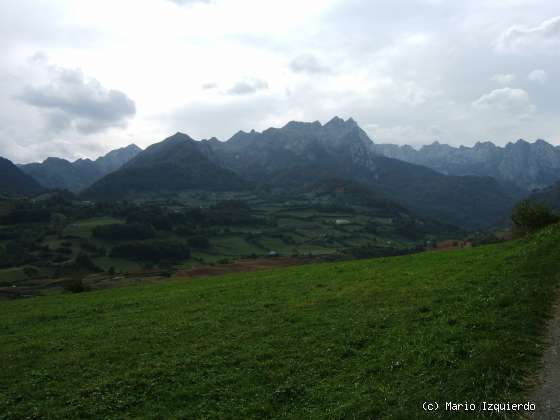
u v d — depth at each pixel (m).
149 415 15.66
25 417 16.42
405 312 21.95
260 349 20.25
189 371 18.86
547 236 31.73
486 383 13.05
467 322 18.38
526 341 15.34
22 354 23.39
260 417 14.74
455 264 32.69
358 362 17.42
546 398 11.97
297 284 35.03
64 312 35.09
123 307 34.66
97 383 18.53
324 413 13.88
